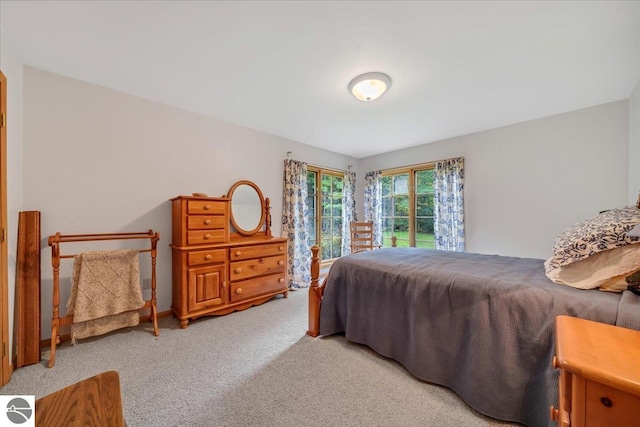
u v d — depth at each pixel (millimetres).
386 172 4520
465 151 3562
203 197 2559
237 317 2629
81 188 2193
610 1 1370
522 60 1901
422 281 1686
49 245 1929
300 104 2660
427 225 4047
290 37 1668
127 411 1357
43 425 675
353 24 1548
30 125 1969
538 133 2969
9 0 1351
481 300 1412
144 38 1677
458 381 1470
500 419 1284
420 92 2387
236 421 1299
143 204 2516
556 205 2854
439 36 1649
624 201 2473
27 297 1797
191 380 1618
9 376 1622
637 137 2230
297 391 1525
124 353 1927
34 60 1905
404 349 1749
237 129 3240
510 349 1284
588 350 675
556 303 1199
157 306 2584
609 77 2127
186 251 2396
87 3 1385
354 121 3123
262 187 3500
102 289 2045
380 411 1373
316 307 2223
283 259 3227
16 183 1815
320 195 4324
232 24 1552
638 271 1143
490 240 3314
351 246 4180
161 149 2629
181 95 2473
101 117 2285
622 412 579
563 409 702
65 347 2002
